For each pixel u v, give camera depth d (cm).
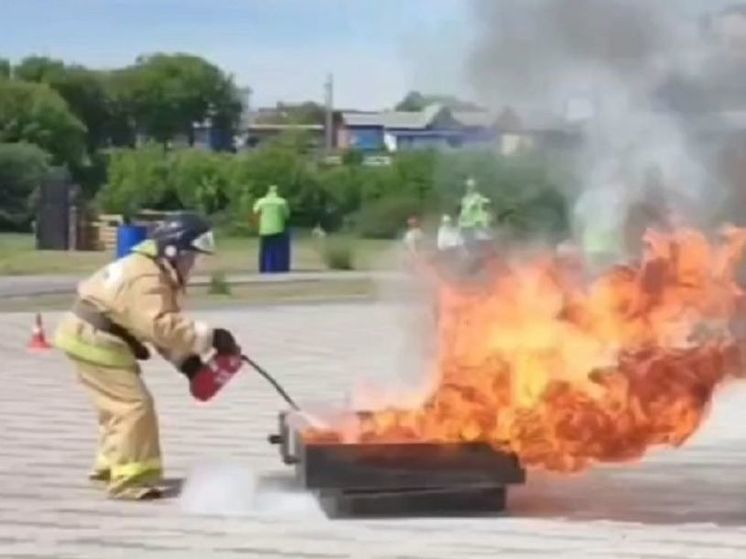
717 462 1213
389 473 988
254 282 3434
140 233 3181
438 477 989
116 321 1055
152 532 956
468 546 915
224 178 5422
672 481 1132
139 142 8619
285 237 3822
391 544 919
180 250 1050
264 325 2456
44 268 3969
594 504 1044
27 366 1884
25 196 6278
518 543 923
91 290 1057
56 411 1496
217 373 1059
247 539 934
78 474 1152
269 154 5094
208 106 8669
